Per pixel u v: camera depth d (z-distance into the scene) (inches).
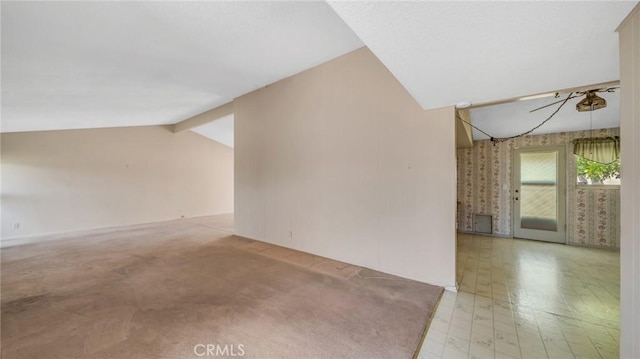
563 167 187.8
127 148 266.8
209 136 332.2
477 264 142.2
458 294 105.4
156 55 111.3
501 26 51.4
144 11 80.4
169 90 162.6
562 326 82.6
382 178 127.4
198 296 101.3
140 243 185.3
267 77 166.1
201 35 102.3
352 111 137.6
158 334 76.8
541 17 48.7
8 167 203.3
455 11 47.1
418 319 85.4
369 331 78.8
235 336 76.0
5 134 201.6
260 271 128.4
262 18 96.7
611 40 56.7
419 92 91.2
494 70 72.4
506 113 154.8
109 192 254.7
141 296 101.0
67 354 68.1
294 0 88.1
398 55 64.0
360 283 114.0
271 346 71.7
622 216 54.8
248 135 197.6
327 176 148.8
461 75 76.1
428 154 114.0
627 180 52.9
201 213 328.2
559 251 167.6
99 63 106.8
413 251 118.3
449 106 108.4
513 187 207.2
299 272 127.0
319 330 79.2
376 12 47.6
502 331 79.9
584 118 156.2
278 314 88.3
